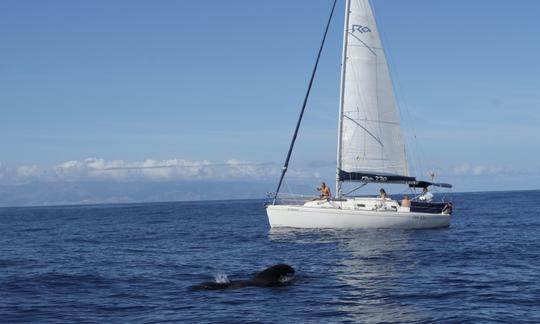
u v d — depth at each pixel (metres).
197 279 16.97
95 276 17.78
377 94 33.78
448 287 14.70
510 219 42.75
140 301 13.66
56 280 17.08
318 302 13.01
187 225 47.41
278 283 15.46
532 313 11.75
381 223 31.39
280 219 31.80
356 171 33.19
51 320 11.87
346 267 18.61
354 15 33.72
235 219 55.62
